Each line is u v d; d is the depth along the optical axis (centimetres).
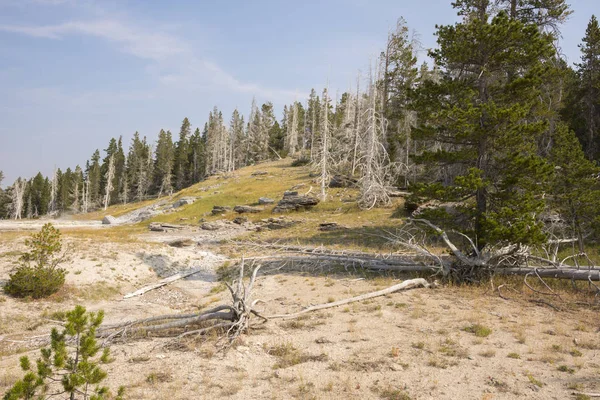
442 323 1109
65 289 1664
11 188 12412
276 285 1798
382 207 3856
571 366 802
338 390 720
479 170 1539
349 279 1784
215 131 11531
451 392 701
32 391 546
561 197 1994
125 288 1869
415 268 1758
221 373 816
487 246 1644
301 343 988
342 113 8844
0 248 2069
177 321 1099
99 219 8331
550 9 2330
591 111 3559
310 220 3762
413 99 1864
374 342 973
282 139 12369
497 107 1664
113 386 758
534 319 1131
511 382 736
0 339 1186
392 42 4562
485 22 1773
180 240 3134
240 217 4431
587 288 1470
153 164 12000
